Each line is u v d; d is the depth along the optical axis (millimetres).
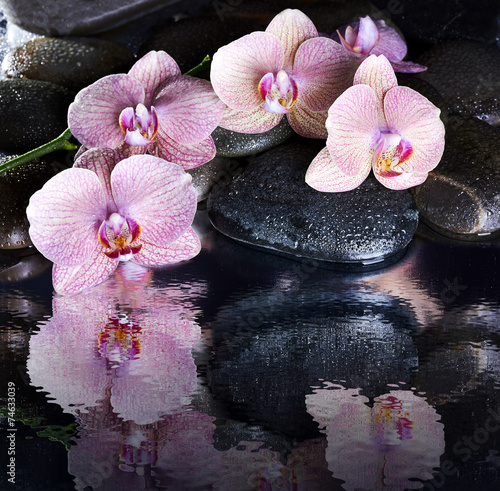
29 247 1223
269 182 1232
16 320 1125
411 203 1225
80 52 1385
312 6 1408
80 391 1056
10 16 1437
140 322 1126
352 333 1115
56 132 1300
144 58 1110
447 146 1271
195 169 1265
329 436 1024
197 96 1132
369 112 1141
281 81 1146
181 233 1124
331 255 1200
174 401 1049
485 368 1080
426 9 1441
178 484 996
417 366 1082
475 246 1229
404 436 1025
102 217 1112
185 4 1452
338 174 1169
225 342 1104
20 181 1226
